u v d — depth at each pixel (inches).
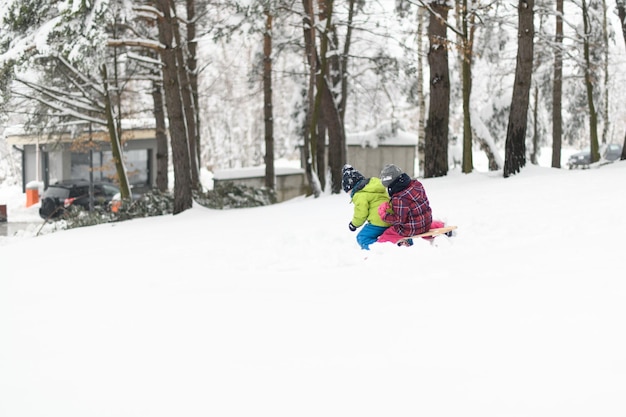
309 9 775.1
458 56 793.6
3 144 2153.1
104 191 1169.4
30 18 671.8
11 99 810.2
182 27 962.1
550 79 1121.4
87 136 1047.6
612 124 2475.4
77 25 641.6
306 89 1171.9
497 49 1044.5
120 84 1077.1
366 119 1596.9
